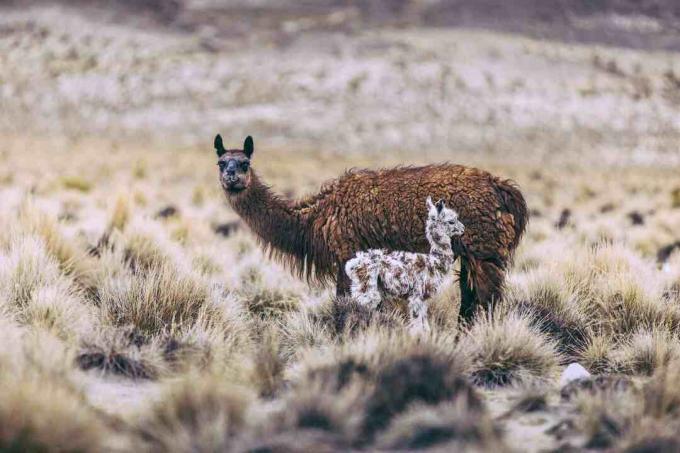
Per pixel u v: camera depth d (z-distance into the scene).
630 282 40.47
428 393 24.58
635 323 38.34
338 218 35.84
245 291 44.31
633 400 24.69
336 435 22.36
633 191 144.38
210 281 41.75
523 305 38.16
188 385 23.61
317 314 35.38
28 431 20.55
